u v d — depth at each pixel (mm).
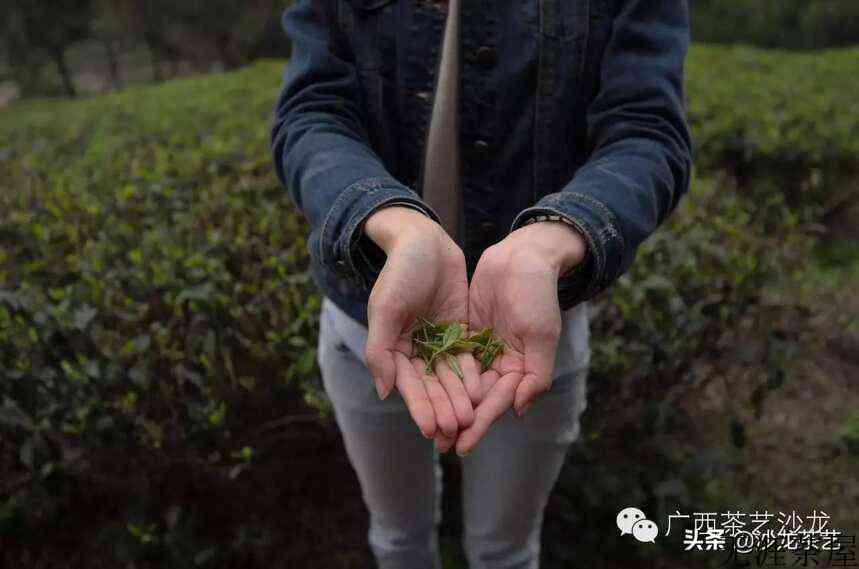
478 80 1350
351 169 1239
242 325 2318
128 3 12930
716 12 10109
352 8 1380
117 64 16484
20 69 15211
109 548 2531
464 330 1160
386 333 1100
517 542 1754
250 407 2447
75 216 2859
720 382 3432
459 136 1387
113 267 2512
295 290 2365
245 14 12742
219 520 2633
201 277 2330
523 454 1584
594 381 2422
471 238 1445
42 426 2117
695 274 2527
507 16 1328
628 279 2453
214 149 3473
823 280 4297
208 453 2365
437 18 1359
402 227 1141
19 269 2613
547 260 1110
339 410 1624
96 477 2330
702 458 2557
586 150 1440
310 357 2213
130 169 3498
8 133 5398
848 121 4797
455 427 1066
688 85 5473
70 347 2303
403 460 1649
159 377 2285
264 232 2682
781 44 9922
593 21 1345
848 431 3234
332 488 2834
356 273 1214
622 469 2670
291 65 1447
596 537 2625
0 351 2225
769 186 4555
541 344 1099
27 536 2545
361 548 2664
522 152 1389
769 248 2777
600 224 1152
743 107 4914
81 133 5027
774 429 3271
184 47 13539
